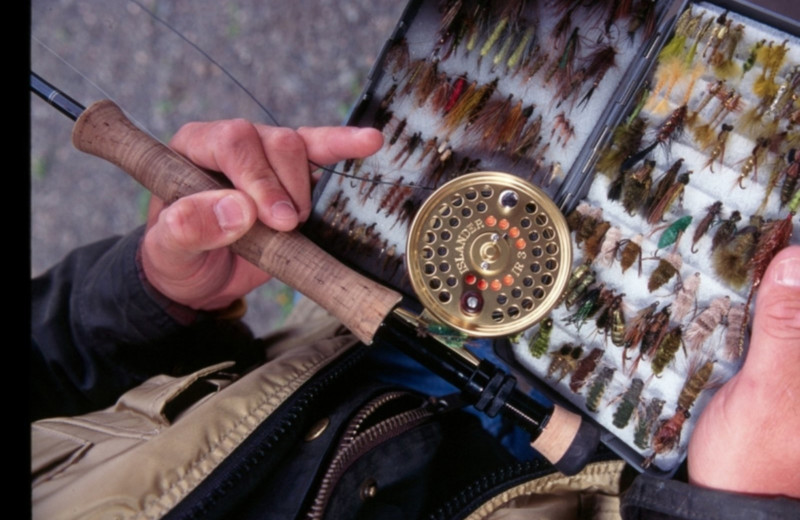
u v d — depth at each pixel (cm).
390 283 59
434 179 58
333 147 56
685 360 54
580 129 57
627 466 58
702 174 54
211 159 55
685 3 53
